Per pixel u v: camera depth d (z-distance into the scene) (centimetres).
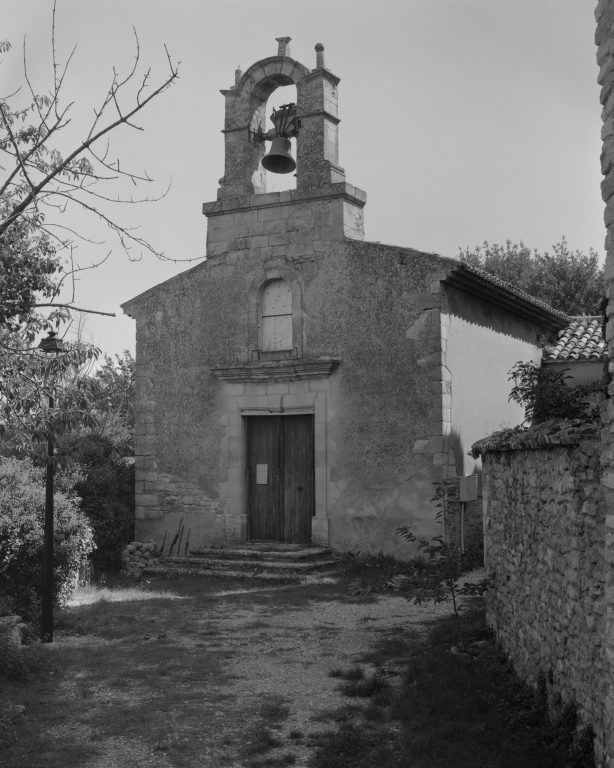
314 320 1590
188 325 1722
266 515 1648
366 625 1076
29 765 612
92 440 1769
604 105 496
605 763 510
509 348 1814
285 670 867
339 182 1578
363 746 641
